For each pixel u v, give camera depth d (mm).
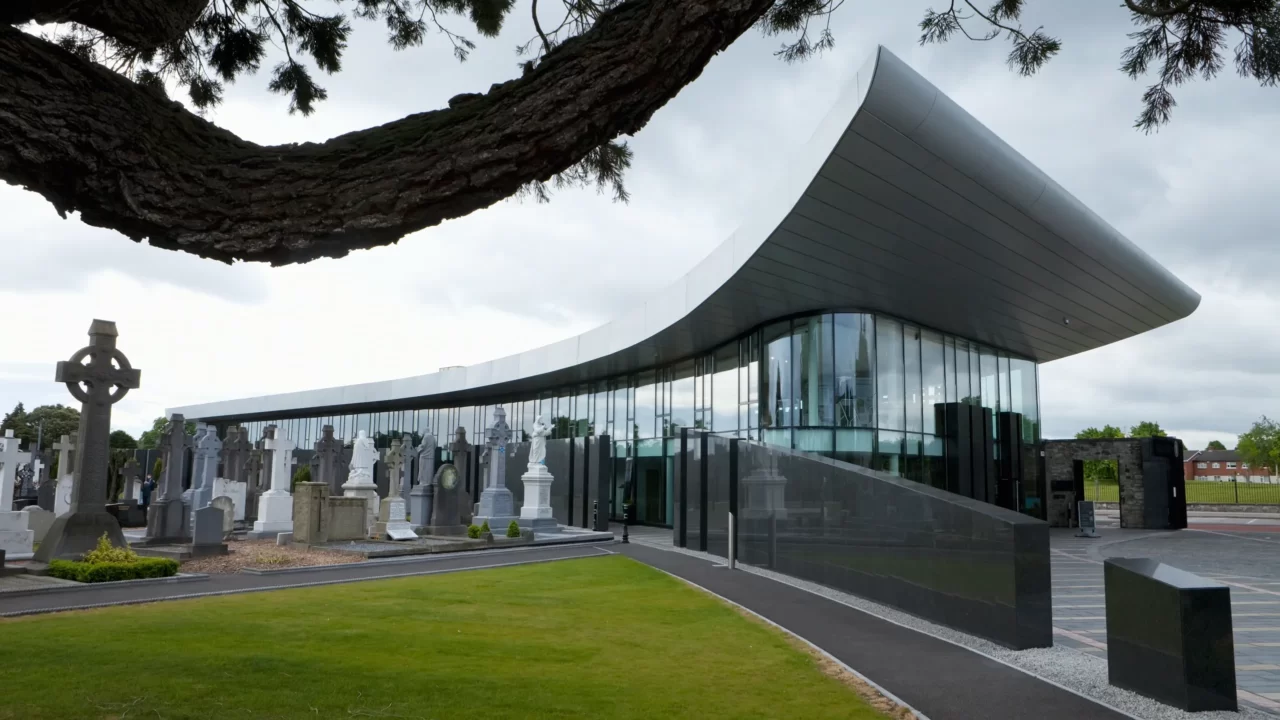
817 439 25609
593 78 3127
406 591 13617
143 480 42750
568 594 13594
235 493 29797
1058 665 8562
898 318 27875
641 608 12117
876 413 25750
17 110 2688
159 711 6191
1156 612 7297
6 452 21469
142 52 5715
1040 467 36969
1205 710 6895
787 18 7289
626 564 18953
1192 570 19766
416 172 3098
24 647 8383
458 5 8031
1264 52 5445
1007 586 9516
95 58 5555
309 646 8758
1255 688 8164
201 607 11461
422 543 22953
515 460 40719
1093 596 15008
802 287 23641
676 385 36438
